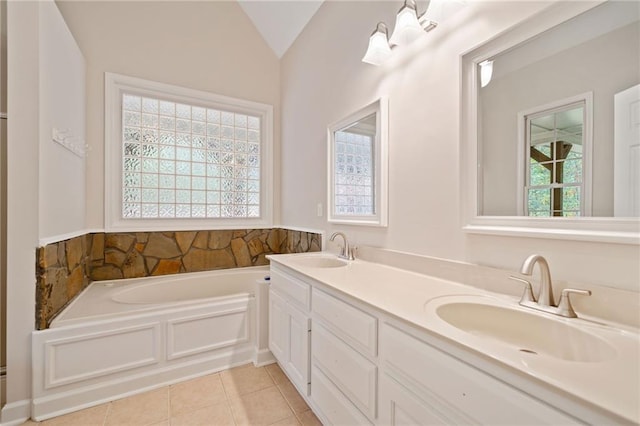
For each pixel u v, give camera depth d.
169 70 2.85
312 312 1.55
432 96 1.49
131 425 1.55
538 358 0.66
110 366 1.79
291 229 3.08
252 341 2.25
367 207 1.97
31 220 1.61
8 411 1.55
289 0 2.74
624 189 0.86
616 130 0.88
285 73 3.29
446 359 0.80
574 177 0.97
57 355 1.65
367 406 1.12
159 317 1.94
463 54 1.31
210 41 3.06
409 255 1.61
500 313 1.04
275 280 2.07
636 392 0.53
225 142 3.20
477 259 1.28
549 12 1.03
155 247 2.78
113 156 2.60
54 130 1.78
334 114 2.36
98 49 2.53
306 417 1.61
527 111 1.11
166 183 2.88
